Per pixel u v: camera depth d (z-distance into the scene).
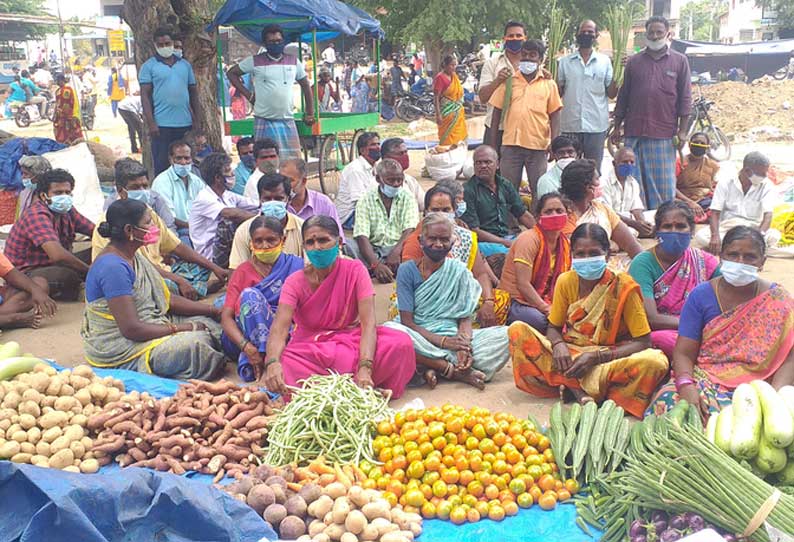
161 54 9.66
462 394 5.12
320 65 25.14
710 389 4.25
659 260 5.11
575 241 4.63
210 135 10.82
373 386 4.86
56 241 6.99
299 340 5.01
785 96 22.91
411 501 3.64
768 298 4.23
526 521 3.57
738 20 62.28
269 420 4.26
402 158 8.20
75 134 17.44
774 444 3.31
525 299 5.65
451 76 14.09
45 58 39.91
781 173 11.46
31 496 3.04
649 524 3.25
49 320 6.74
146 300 5.34
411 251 5.68
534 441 3.93
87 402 4.43
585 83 9.22
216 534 3.23
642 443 3.67
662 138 9.17
